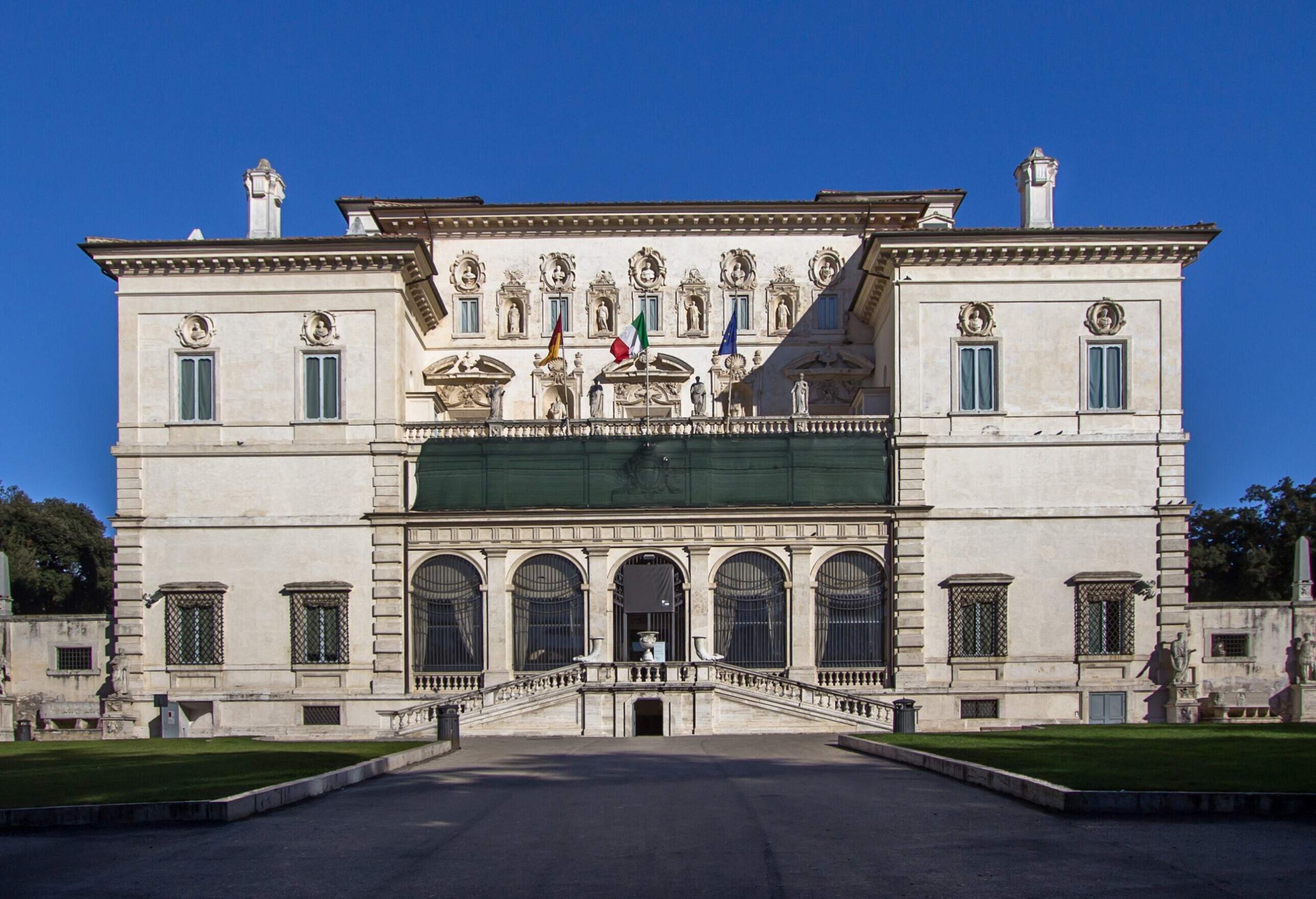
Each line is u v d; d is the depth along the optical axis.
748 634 55.69
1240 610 55.34
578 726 49.78
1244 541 80.62
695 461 56.28
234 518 55.56
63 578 88.81
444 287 65.69
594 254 65.88
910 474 55.31
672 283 65.62
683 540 55.97
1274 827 21.02
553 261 65.88
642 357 64.38
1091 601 54.56
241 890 18.14
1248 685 54.84
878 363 62.56
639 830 22.19
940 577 54.91
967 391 55.81
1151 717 54.03
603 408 62.06
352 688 54.75
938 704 54.06
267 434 56.06
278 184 60.19
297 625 54.84
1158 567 54.69
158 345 56.47
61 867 19.86
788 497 55.81
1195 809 22.12
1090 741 35.94
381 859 20.05
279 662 54.88
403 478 55.91
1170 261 56.00
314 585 54.84
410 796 27.69
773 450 56.19
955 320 56.00
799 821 22.67
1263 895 16.58
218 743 44.94
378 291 56.41
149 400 56.22
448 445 56.50
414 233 66.00
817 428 56.56
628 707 49.78
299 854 20.53
